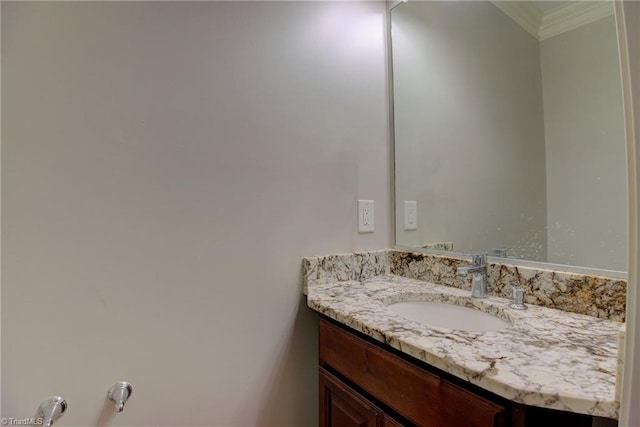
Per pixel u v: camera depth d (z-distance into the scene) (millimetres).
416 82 1317
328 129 1182
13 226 714
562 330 715
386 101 1356
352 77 1253
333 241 1189
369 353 794
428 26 1284
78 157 774
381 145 1338
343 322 852
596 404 455
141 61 850
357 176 1259
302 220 1116
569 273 843
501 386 510
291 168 1093
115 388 811
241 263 994
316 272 1121
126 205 827
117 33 821
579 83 891
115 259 813
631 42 389
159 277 870
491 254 1064
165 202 878
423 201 1278
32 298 730
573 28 909
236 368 986
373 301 956
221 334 960
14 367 716
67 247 763
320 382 974
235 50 991
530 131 992
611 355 594
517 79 1030
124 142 826
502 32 1072
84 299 781
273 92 1059
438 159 1244
